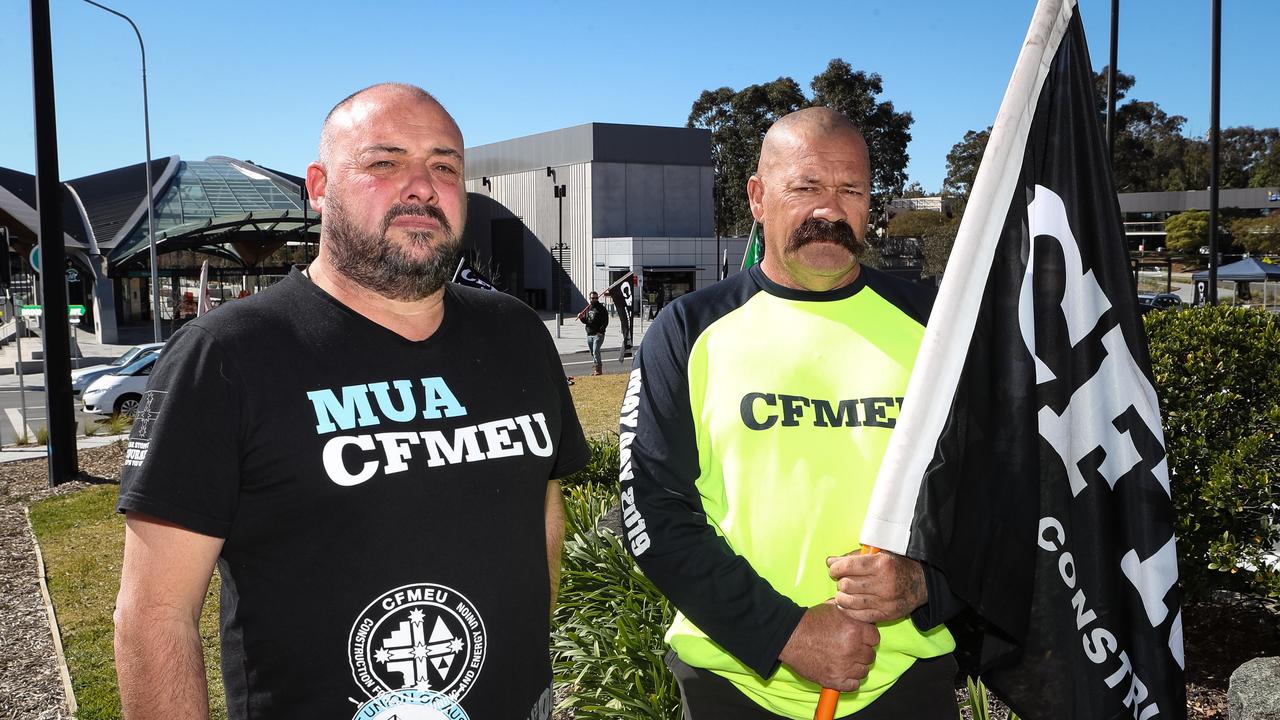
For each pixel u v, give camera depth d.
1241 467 3.83
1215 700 3.83
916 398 2.05
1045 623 2.09
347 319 1.79
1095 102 2.22
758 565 2.17
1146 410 2.14
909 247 53.22
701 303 2.38
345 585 1.67
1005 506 2.07
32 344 32.34
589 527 4.95
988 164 2.15
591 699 3.55
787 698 2.25
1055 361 2.13
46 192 9.00
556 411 2.03
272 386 1.69
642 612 3.88
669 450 2.24
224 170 55.94
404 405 1.77
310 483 1.67
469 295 2.02
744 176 56.72
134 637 1.60
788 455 2.19
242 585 1.70
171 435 1.62
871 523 2.02
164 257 45.66
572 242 56.22
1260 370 4.07
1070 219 2.17
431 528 1.73
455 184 1.89
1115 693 2.08
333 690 1.67
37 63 8.69
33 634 5.15
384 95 1.86
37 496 8.75
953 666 2.36
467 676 1.75
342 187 1.81
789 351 2.25
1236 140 81.19
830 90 51.12
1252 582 3.81
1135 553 2.12
